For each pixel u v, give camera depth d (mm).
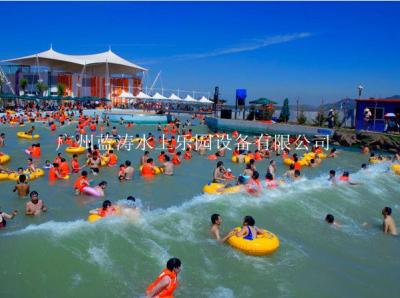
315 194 13766
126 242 8797
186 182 15539
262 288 7652
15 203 11844
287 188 14156
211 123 41969
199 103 69125
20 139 26750
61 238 8500
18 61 68938
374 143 26938
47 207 11562
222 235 9680
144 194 13562
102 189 13266
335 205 13078
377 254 9555
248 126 37406
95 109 56031
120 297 7012
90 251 8234
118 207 10242
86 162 17859
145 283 7484
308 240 10156
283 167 19891
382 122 29266
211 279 7824
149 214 10555
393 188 16016
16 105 54812
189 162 20406
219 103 47688
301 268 8523
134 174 16719
